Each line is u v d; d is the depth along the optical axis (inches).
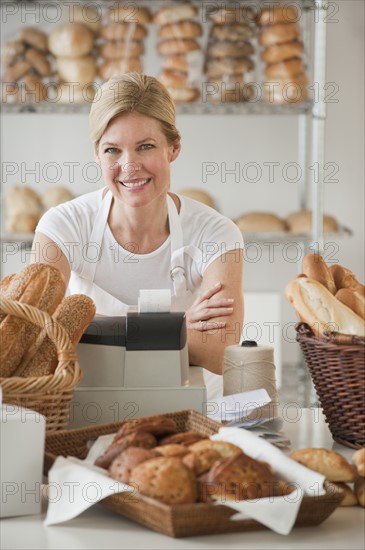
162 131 90.4
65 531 49.9
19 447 52.5
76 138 178.4
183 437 54.5
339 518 51.8
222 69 160.7
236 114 162.9
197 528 47.8
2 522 51.8
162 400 66.1
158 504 47.3
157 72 174.7
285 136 179.8
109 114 88.0
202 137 179.5
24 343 62.4
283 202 181.0
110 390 65.8
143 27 160.7
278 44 161.8
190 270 101.1
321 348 63.6
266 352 70.4
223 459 49.8
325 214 170.6
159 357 66.4
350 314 65.9
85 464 54.1
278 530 47.5
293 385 177.3
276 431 66.6
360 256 183.2
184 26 159.3
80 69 159.5
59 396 59.5
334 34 178.1
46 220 99.8
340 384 63.6
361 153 181.2
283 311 182.9
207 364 92.4
